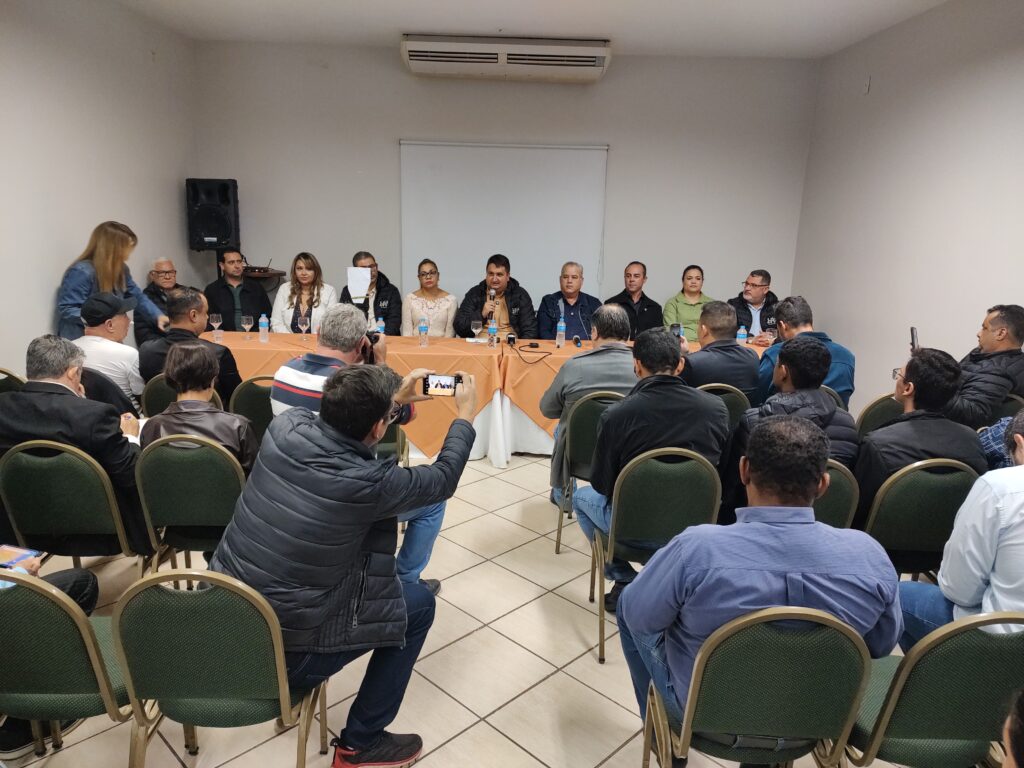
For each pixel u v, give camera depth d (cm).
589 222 592
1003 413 286
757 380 301
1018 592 149
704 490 204
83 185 432
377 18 477
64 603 129
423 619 175
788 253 602
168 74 525
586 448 280
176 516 211
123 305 307
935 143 427
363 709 169
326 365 220
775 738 136
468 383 181
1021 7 361
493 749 187
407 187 584
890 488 202
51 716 141
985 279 388
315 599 141
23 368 385
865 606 122
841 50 531
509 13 455
